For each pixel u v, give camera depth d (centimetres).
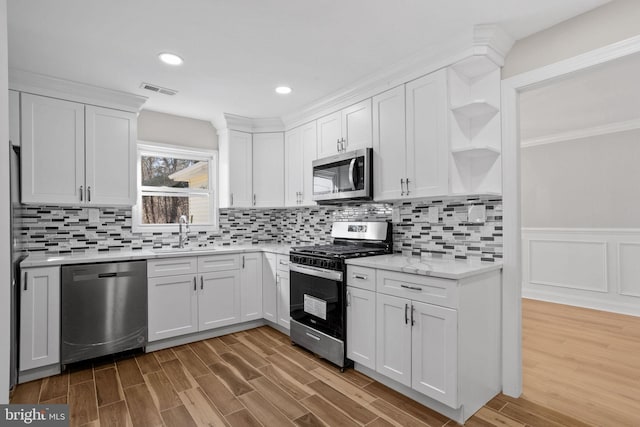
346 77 274
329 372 252
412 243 282
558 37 201
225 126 374
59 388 229
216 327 326
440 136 228
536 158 476
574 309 421
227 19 195
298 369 257
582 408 207
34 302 240
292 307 307
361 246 318
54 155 271
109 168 296
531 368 261
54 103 272
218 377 245
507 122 222
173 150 365
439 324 196
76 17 191
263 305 357
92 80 275
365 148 271
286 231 427
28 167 259
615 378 244
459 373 189
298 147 361
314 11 189
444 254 260
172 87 291
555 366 264
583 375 249
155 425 189
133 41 217
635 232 396
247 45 224
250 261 351
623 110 362
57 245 295
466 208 247
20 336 234
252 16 192
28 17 190
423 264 225
